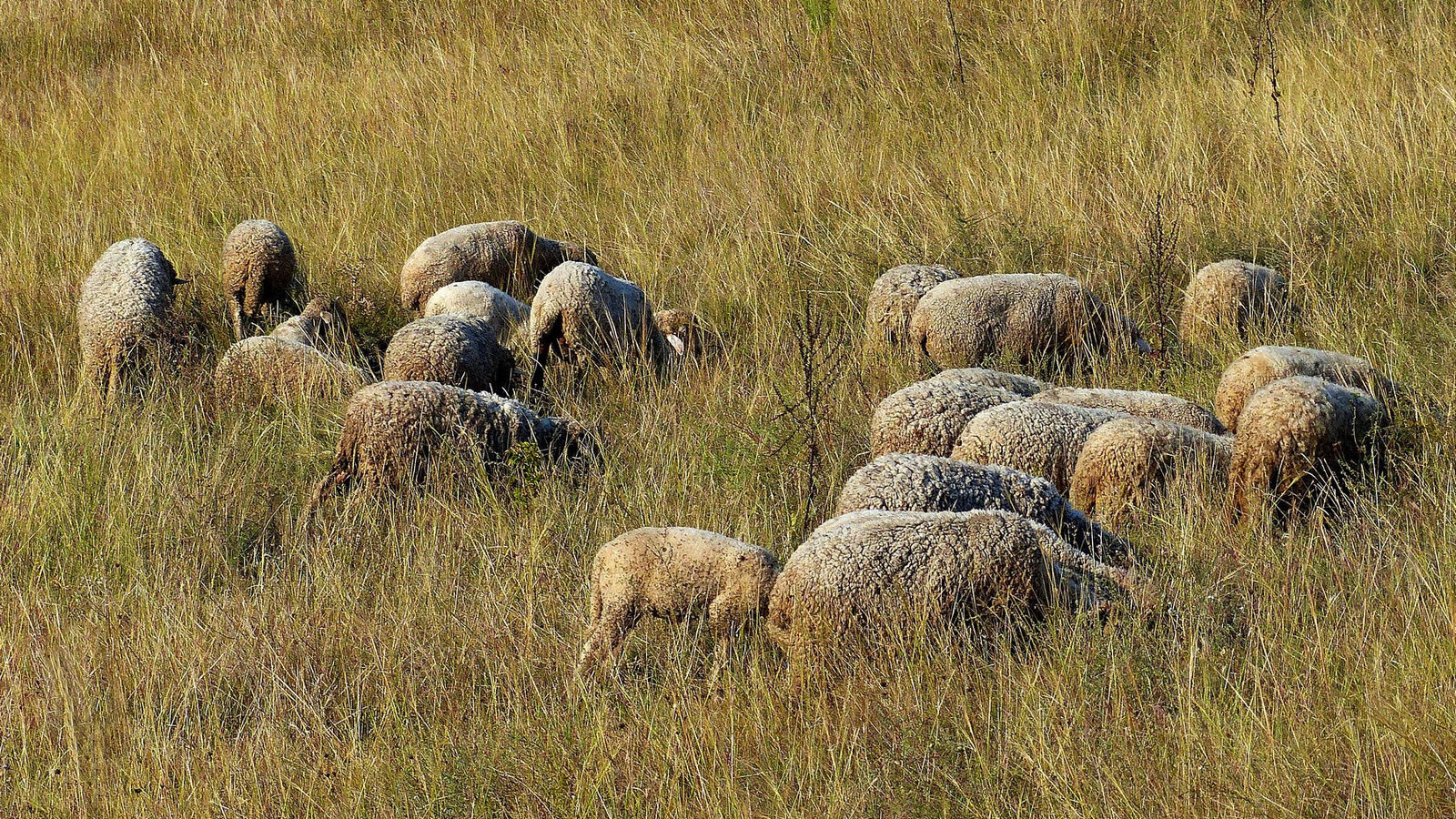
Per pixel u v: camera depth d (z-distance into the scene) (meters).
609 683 19.22
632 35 53.84
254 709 19.75
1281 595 19.05
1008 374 27.44
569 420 27.77
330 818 16.80
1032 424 23.67
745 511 23.78
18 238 41.66
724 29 52.56
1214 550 20.83
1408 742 15.16
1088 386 29.56
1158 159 38.62
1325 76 40.47
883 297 32.78
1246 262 32.50
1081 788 15.45
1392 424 22.97
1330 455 21.81
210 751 18.41
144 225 43.16
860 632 18.31
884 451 25.02
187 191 45.09
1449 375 26.00
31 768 18.39
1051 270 35.22
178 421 28.73
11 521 24.80
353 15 61.53
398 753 18.06
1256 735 16.02
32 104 57.03
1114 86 44.38
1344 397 22.14
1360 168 35.41
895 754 16.61
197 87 55.44
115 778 18.20
